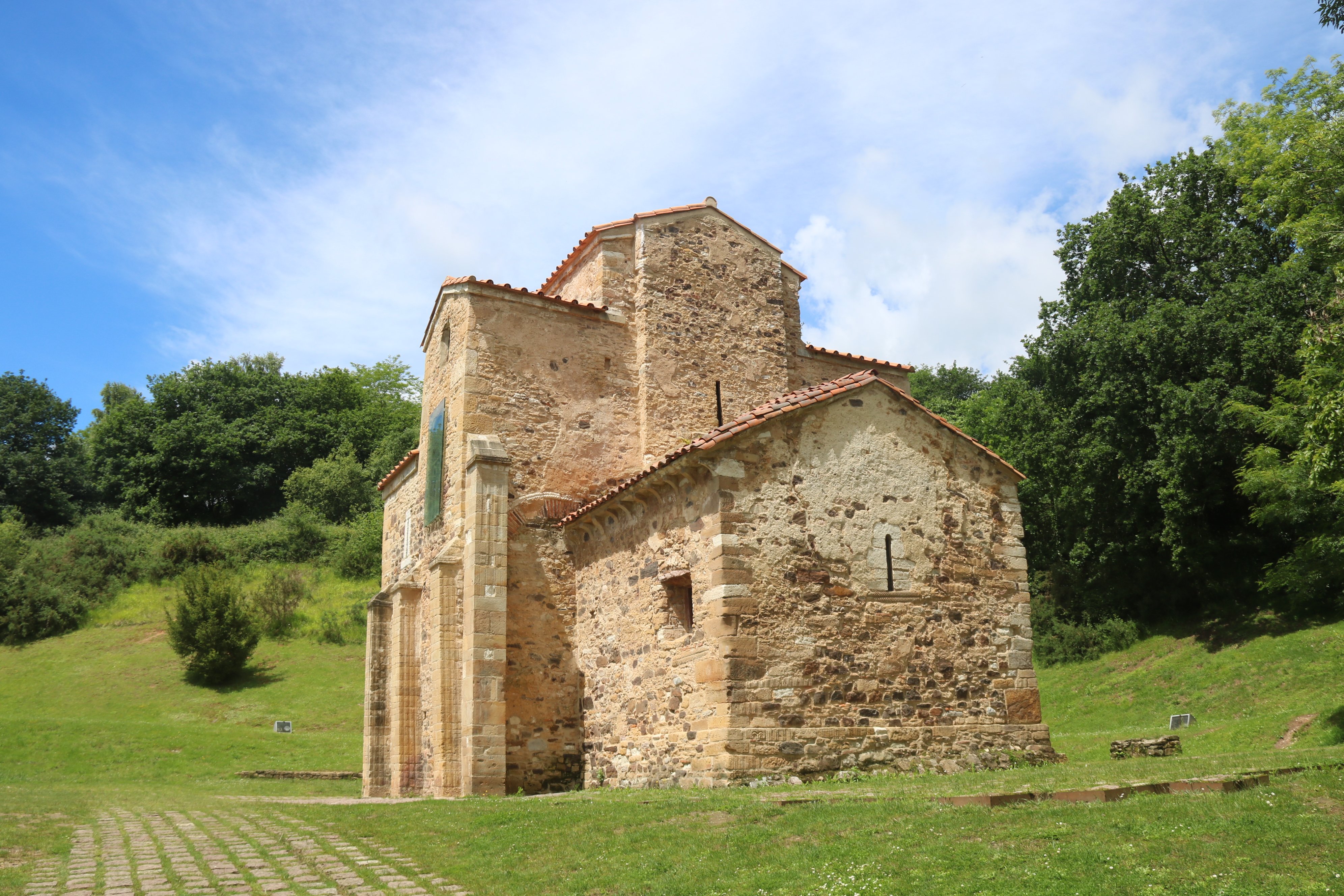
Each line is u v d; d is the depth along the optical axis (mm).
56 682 35781
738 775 12227
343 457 62000
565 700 16188
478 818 10820
